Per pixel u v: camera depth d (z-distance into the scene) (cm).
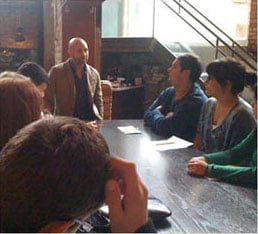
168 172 187
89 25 429
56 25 460
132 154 219
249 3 705
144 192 62
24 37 514
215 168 178
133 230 61
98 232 98
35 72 233
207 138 230
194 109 264
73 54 344
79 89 348
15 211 51
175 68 269
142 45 653
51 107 347
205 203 148
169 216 131
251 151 192
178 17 674
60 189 50
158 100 307
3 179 51
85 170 52
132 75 683
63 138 52
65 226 52
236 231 124
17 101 82
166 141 250
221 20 766
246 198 154
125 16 769
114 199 59
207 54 655
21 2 505
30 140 52
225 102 222
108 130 284
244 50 640
